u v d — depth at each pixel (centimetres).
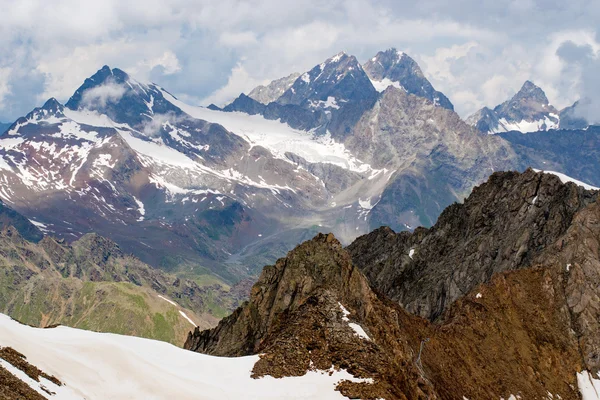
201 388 7106
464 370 11712
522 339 13412
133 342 7875
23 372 6088
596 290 14388
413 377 9162
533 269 15038
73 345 7050
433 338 11819
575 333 13925
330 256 11819
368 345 8619
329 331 8762
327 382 7756
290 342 8394
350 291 10944
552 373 13100
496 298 14050
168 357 7762
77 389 6378
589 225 15412
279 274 12438
